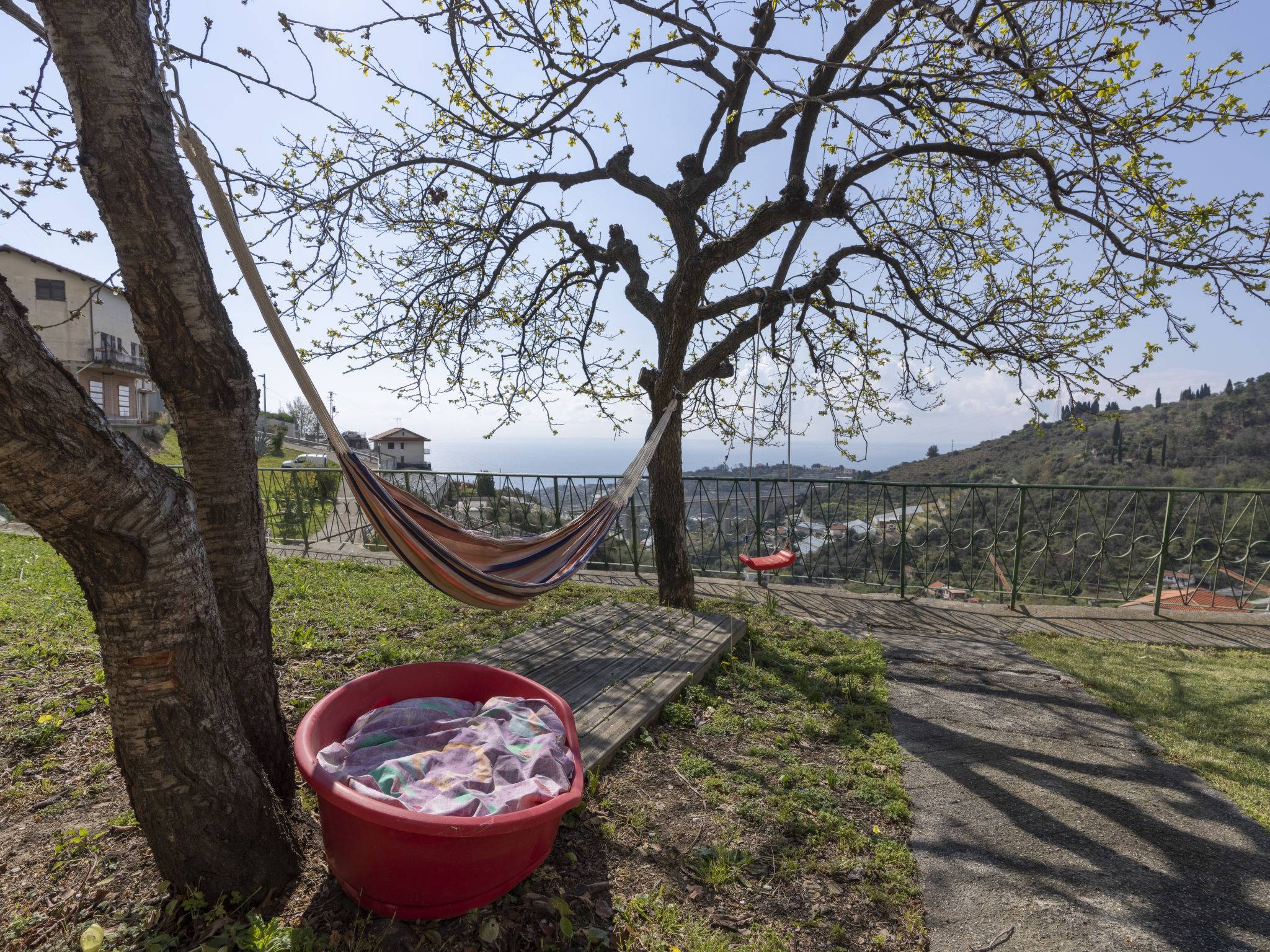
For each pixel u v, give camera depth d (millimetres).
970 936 2174
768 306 5312
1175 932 2191
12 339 1460
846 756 3449
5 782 2750
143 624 1821
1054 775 3289
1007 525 6734
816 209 4789
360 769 2162
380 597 6082
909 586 7086
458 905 2018
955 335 5602
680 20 3230
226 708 2070
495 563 3656
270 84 2955
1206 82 3434
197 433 2238
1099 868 2535
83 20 1852
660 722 3730
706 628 5102
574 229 6520
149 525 1783
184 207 2088
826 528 7426
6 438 1455
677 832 2676
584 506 8359
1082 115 3506
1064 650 5367
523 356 7211
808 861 2525
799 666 4805
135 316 2115
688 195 5785
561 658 4395
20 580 6082
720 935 2111
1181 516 6352
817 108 5293
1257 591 6203
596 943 2043
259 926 1912
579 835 2607
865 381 6953
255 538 2426
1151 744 3660
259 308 2297
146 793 1933
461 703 2730
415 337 6102
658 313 5977
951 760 3447
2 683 3650
